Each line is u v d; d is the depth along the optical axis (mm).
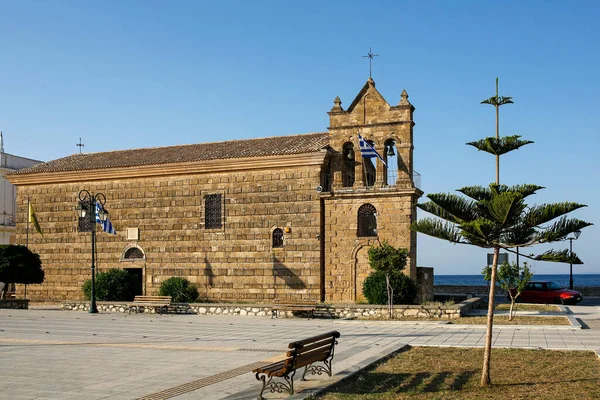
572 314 37938
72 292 49594
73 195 50094
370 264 37625
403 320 33562
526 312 38375
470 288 65625
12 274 43812
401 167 41250
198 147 50875
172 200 47031
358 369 17516
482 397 14367
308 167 43125
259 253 44094
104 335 27172
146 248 47438
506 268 32969
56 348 22734
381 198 41219
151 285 47062
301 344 14148
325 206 42719
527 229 15477
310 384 15578
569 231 15031
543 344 23297
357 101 42969
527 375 16875
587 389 15062
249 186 44750
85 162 51812
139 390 15047
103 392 14828
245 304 38594
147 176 47781
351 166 45719
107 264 48500
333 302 41281
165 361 19516
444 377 16734
